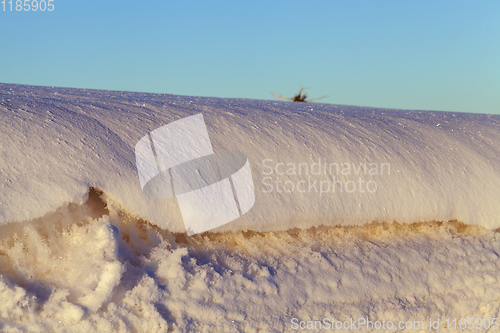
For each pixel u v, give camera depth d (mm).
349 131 4277
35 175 2734
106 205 2895
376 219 3449
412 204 3580
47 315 2432
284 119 4359
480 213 3748
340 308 2949
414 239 3570
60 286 2576
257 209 3135
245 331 2656
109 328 2432
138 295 2604
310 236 3383
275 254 3141
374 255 3297
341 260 3186
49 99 4008
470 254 3537
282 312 2799
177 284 2699
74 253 2693
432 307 3164
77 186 2727
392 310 3039
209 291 2727
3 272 2555
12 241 2648
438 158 4078
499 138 4848
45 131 3092
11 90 4762
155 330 2500
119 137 3330
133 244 2912
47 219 2721
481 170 4051
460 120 5754
